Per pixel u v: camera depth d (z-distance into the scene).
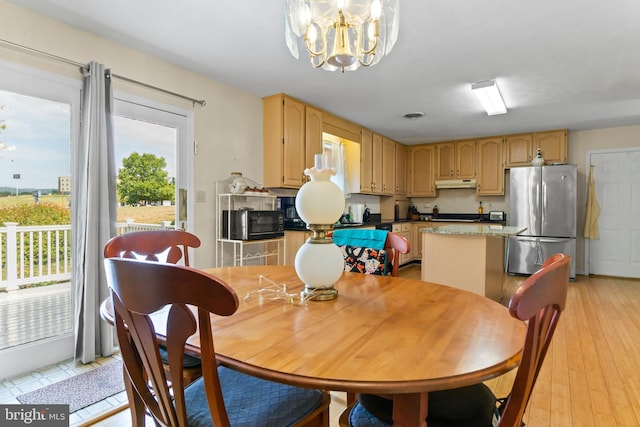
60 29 2.28
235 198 3.52
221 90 3.39
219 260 3.39
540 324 0.76
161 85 2.87
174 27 2.35
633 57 2.76
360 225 4.82
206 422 0.95
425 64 2.90
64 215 2.35
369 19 1.71
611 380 2.13
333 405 1.94
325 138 4.82
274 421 0.98
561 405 1.88
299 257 1.32
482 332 0.98
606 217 5.25
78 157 2.37
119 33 2.43
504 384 2.12
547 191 5.08
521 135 5.58
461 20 2.22
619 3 2.04
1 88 2.07
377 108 4.18
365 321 1.07
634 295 4.14
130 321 0.85
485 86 3.29
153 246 1.67
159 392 0.87
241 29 2.38
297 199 1.34
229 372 1.23
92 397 1.91
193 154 3.14
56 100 2.28
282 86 3.47
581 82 3.30
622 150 5.12
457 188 6.43
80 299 2.31
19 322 2.20
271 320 1.08
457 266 3.25
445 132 5.55
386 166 5.87
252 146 3.71
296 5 1.76
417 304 1.25
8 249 2.15
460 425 0.95
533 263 5.15
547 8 2.09
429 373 0.74
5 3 2.05
